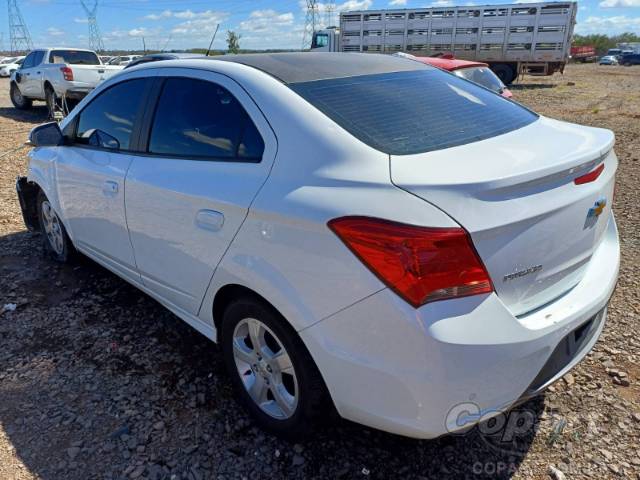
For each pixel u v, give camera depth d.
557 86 23.33
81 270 4.38
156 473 2.33
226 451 2.45
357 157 2.11
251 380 2.59
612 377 2.88
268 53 3.12
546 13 21.22
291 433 2.42
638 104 16.02
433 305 1.81
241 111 2.51
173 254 2.79
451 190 1.85
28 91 14.51
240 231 2.32
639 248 4.64
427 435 1.92
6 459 2.41
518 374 1.92
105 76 13.40
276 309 2.24
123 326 3.51
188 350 3.23
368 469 2.34
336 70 2.77
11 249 4.84
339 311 1.99
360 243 1.89
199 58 3.01
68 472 2.34
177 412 2.70
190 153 2.71
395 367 1.88
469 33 22.31
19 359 3.16
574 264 2.27
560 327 2.04
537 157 2.12
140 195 2.92
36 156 4.26
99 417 2.66
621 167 7.77
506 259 1.90
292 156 2.24
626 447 2.41
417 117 2.45
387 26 23.19
